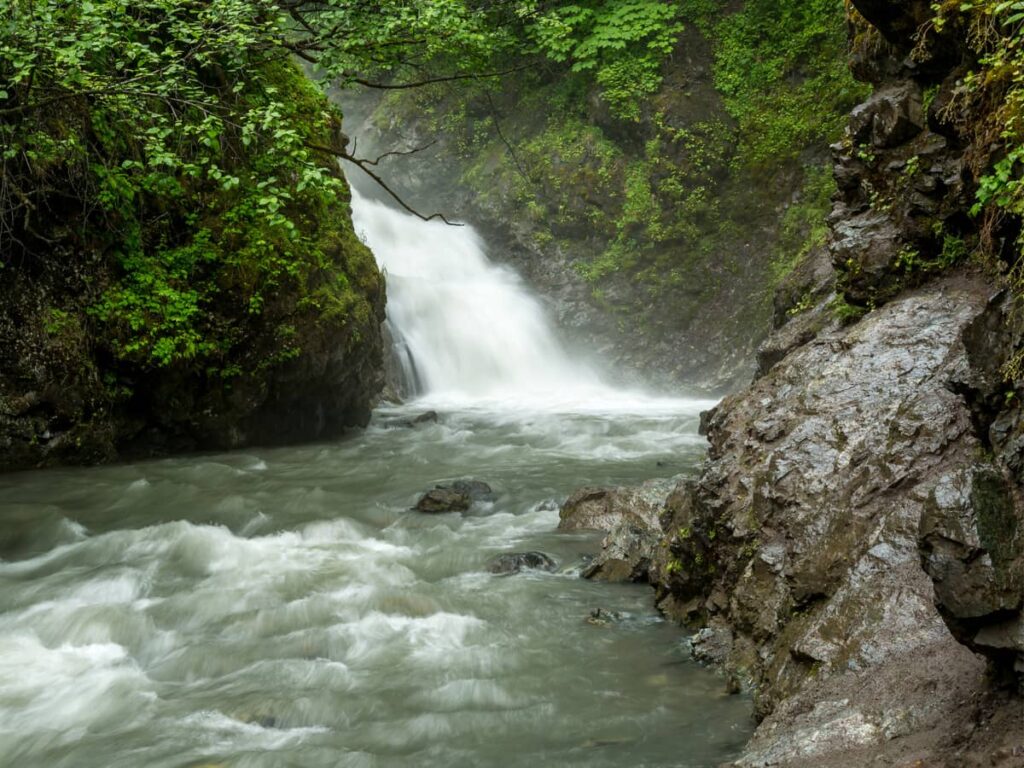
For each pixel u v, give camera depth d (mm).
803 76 18875
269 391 12125
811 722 3561
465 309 18953
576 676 5012
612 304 19266
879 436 4961
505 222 21000
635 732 4359
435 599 6207
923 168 6535
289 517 8570
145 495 9375
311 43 10344
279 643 5574
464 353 18375
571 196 20141
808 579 4500
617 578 6562
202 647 5523
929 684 3410
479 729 4465
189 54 8797
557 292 19906
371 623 5840
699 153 19125
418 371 17625
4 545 7773
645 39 20359
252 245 11617
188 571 6906
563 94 21047
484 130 22391
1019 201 4512
